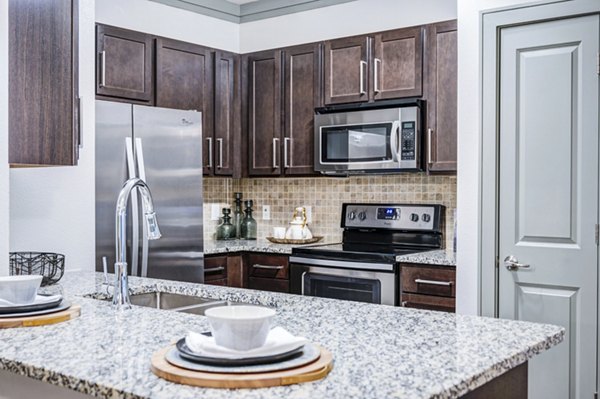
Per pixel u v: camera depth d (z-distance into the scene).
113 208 3.49
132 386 1.10
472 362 1.27
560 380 2.93
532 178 2.98
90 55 2.97
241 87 4.55
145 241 3.60
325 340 1.46
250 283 4.27
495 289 3.06
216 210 4.88
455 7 3.88
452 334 1.53
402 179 4.23
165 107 4.05
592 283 2.84
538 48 2.96
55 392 1.38
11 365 1.29
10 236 2.68
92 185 2.99
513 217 3.02
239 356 1.18
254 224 4.92
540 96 2.96
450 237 4.04
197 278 3.91
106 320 1.70
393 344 1.42
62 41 2.43
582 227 2.86
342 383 1.12
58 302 1.79
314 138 4.17
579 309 2.87
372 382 1.12
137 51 3.91
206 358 1.18
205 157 4.30
